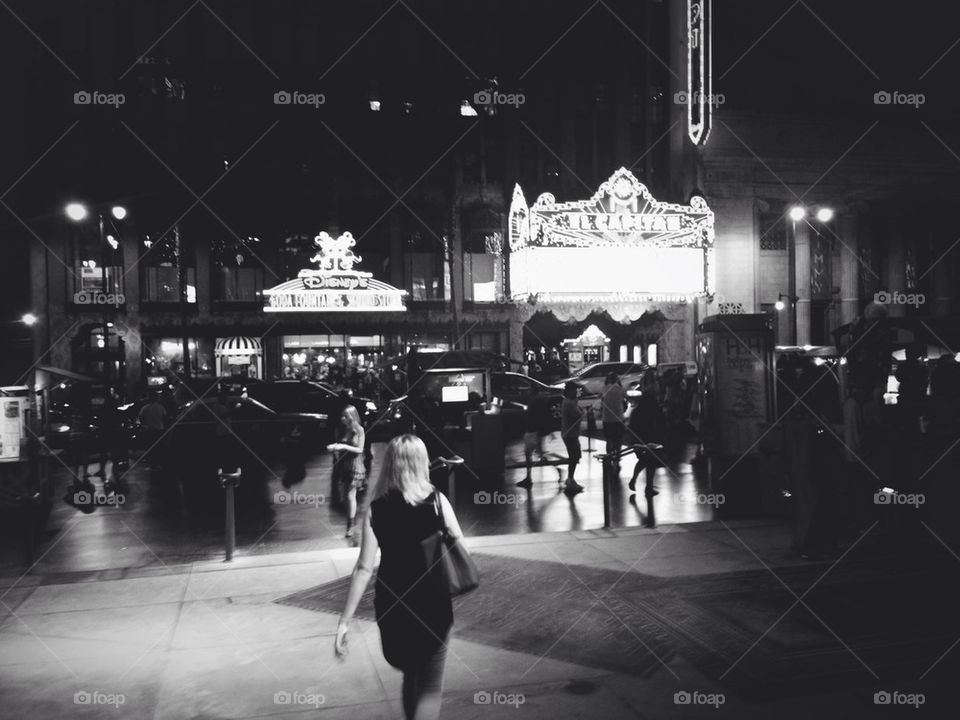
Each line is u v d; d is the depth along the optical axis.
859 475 9.52
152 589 7.76
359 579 3.94
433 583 3.82
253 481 16.20
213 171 34.28
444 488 11.35
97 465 18.80
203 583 7.95
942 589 7.25
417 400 16.89
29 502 9.20
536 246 32.47
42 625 6.67
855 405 9.32
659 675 5.32
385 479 3.98
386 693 5.12
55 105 33.38
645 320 38.84
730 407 13.45
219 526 11.71
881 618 6.41
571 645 5.93
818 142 40.38
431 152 36.84
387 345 36.34
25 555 9.73
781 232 40.91
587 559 8.53
